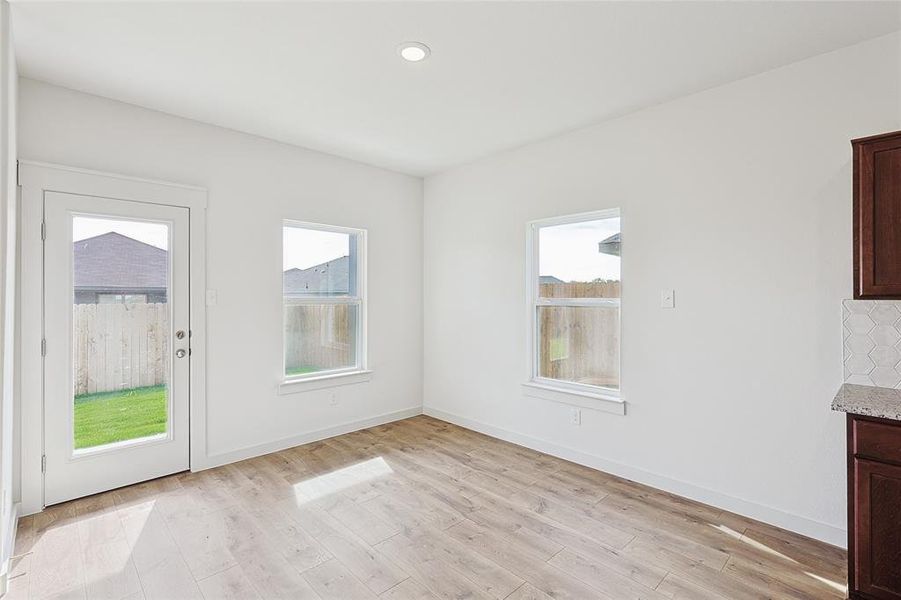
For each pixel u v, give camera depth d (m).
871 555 1.85
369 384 4.39
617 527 2.53
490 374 4.16
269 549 2.31
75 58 2.44
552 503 2.82
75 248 2.82
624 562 2.21
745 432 2.64
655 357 3.03
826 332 2.37
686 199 2.88
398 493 2.96
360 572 2.13
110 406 2.96
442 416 4.64
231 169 3.46
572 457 3.51
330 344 4.18
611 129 3.26
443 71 2.57
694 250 2.84
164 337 3.17
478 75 2.61
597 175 3.34
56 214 2.73
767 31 2.16
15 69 2.36
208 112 3.15
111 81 2.70
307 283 4.01
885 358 2.20
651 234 3.04
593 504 2.80
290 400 3.82
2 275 1.87
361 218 4.30
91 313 2.88
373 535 2.45
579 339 3.56
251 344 3.58
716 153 2.75
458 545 2.36
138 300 3.06
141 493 2.92
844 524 2.32
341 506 2.77
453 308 4.51
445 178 4.58
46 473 2.71
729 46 2.29
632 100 2.94
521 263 3.88
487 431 4.18
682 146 2.89
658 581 2.06
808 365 2.42
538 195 3.74
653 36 2.21
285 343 3.86
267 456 3.60
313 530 2.50
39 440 2.68
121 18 2.07
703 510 2.72
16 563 2.18
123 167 2.98
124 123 2.99
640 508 2.75
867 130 2.24
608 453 3.29
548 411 3.68
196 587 2.02
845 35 2.19
